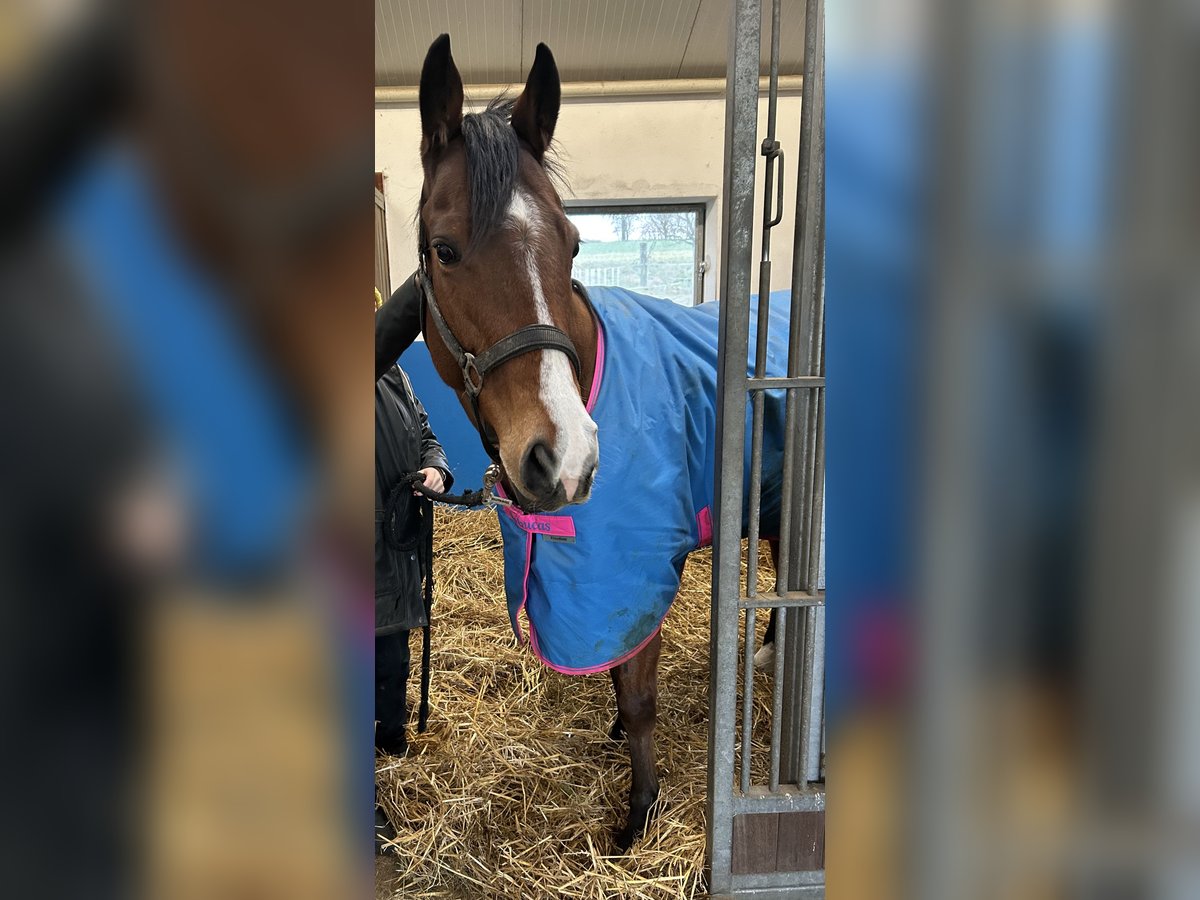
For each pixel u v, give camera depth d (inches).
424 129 34.6
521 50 109.5
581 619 36.4
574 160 122.1
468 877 40.9
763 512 47.4
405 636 49.6
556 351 31.4
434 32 102.8
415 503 46.8
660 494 37.5
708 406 43.1
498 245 31.2
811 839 39.4
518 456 30.5
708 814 40.1
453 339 34.8
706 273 128.6
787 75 116.0
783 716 42.8
